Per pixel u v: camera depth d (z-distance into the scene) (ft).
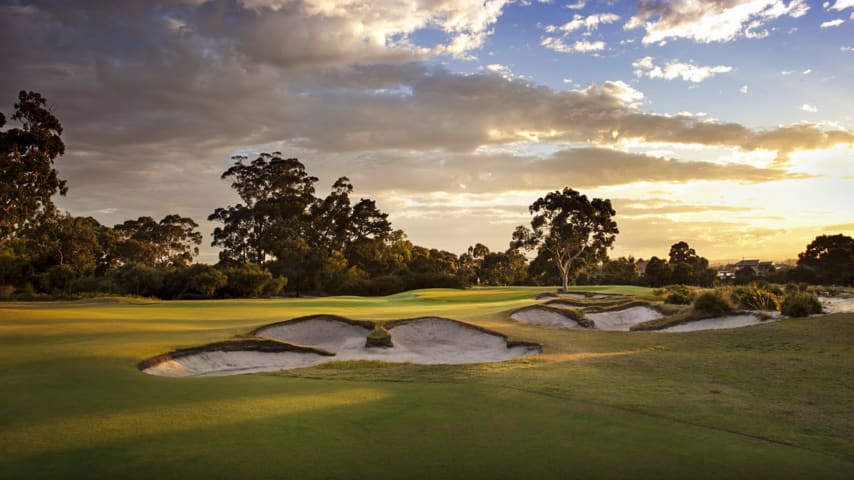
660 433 25.36
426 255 349.41
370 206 300.61
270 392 33.68
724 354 52.06
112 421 26.13
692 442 24.12
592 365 45.24
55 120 152.56
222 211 272.72
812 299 75.82
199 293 191.52
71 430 24.58
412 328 75.72
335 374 41.39
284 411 28.48
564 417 27.91
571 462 21.34
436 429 25.52
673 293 104.58
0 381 35.29
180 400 30.94
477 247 395.75
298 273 231.09
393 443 23.36
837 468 21.21
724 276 294.66
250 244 264.31
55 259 197.26
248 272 203.41
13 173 146.00
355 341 71.10
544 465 20.94
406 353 66.49
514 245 215.72
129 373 39.63
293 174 285.64
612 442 23.90
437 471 20.13
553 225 208.23
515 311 95.20
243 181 280.10
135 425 25.45
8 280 181.88
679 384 37.01
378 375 40.70
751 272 278.46
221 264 258.16
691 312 82.02
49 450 21.89
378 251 303.48
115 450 21.94
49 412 27.78
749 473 20.52
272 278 212.43
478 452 22.31
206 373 50.34
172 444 22.76
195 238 323.16
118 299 134.51
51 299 152.15
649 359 48.62
